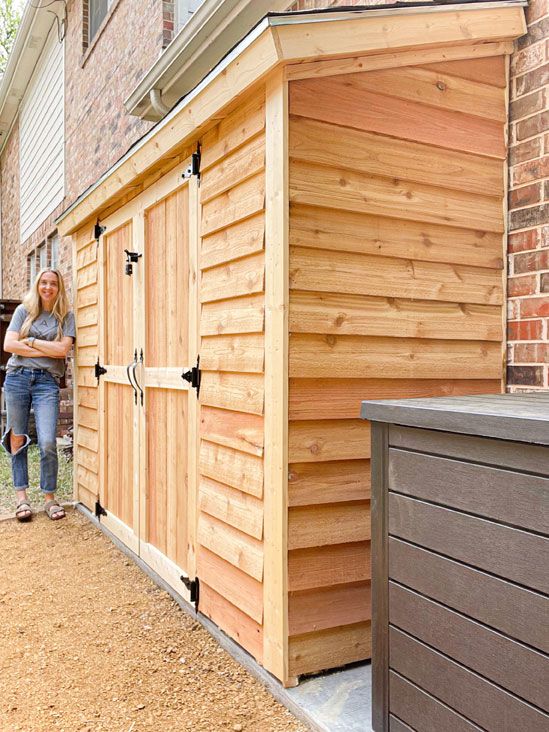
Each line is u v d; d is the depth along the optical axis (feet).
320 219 6.90
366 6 6.68
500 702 4.55
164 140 9.42
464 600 4.84
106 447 13.33
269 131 6.88
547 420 4.11
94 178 24.30
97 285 13.82
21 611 9.44
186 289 9.34
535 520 4.30
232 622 7.95
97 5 25.35
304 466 6.85
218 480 8.20
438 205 7.61
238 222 7.66
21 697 7.05
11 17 59.72
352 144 7.02
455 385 7.81
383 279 7.29
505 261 8.11
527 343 7.84
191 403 9.09
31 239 35.06
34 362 14.48
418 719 5.28
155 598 9.86
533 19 7.72
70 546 12.58
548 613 4.21
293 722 6.41
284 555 6.73
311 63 6.70
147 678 7.42
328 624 6.96
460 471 4.87
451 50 7.52
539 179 7.66
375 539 5.76
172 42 14.89
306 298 6.83
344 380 7.08
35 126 34.37
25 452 14.74
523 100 7.86
